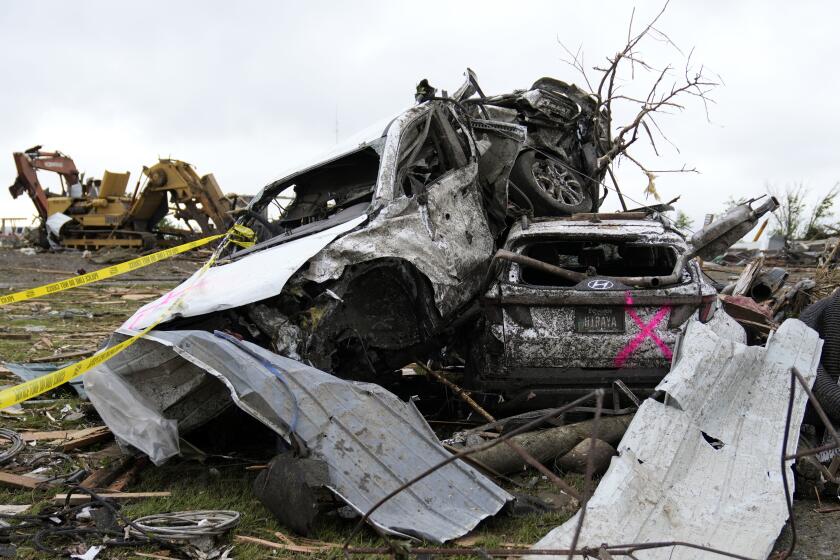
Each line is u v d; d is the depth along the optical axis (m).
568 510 3.80
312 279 4.50
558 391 5.05
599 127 9.30
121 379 4.34
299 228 5.73
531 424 2.62
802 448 4.27
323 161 6.25
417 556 3.19
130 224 28.05
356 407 3.84
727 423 4.05
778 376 4.33
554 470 4.46
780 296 8.29
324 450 3.65
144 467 4.58
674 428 3.78
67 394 6.63
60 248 29.02
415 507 3.59
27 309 13.62
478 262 5.73
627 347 5.02
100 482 4.33
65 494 4.13
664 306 5.05
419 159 6.10
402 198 5.27
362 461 3.68
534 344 5.04
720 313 5.20
